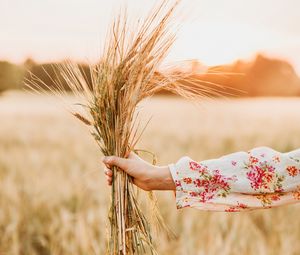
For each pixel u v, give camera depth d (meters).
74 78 2.02
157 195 5.99
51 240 4.98
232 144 12.45
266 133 14.10
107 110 2.02
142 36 1.93
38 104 26.03
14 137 12.79
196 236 4.78
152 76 1.95
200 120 19.11
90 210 5.25
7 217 5.41
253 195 1.96
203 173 1.96
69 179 6.81
